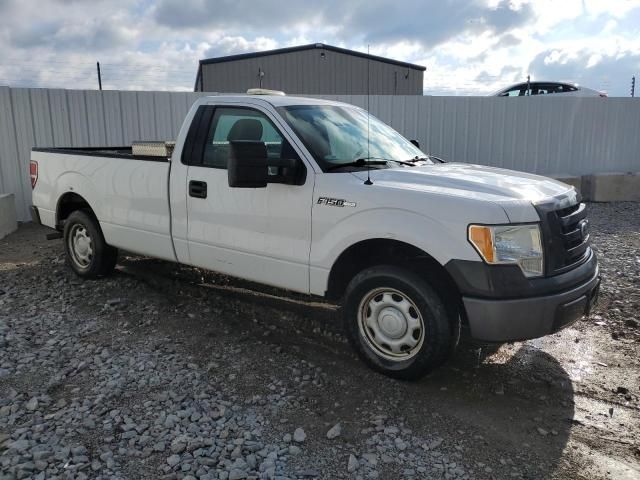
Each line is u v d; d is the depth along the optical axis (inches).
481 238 143.9
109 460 123.1
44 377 161.8
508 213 145.5
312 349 183.6
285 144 178.9
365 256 173.3
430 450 130.8
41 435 132.6
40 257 304.7
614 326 206.7
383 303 161.5
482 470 124.1
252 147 161.2
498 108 513.0
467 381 164.4
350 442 132.9
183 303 224.8
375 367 164.2
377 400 151.9
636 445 135.2
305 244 172.4
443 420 143.6
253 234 184.5
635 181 503.2
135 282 250.8
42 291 240.2
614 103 532.7
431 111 501.4
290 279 177.9
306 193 171.2
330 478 120.0
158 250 217.3
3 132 399.9
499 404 152.4
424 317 152.6
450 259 146.8
